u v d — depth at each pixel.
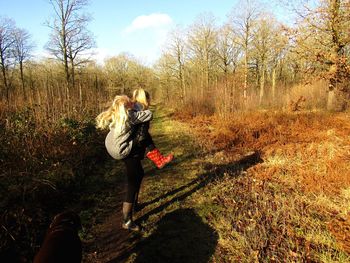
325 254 3.72
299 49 14.22
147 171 7.55
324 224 4.45
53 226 3.17
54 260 2.66
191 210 5.04
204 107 21.45
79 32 25.38
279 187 5.92
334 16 13.12
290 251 3.78
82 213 5.11
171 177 6.91
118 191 6.26
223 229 4.39
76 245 3.06
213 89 21.77
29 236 4.12
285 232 4.25
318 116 13.27
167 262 3.71
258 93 20.14
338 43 13.32
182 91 36.28
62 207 5.34
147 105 4.61
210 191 5.85
